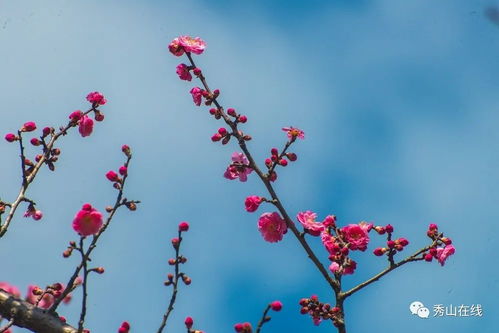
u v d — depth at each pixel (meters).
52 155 7.81
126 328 6.64
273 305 6.17
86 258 6.65
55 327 6.86
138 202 7.27
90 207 6.73
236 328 6.14
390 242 7.41
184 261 6.81
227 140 7.98
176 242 6.79
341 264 7.42
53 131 7.87
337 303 7.29
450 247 7.43
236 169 8.22
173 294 6.63
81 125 7.99
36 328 6.85
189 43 8.34
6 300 6.93
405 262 7.41
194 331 6.61
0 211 7.38
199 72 8.16
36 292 7.27
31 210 7.53
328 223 7.66
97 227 6.70
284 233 7.80
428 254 7.41
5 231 7.23
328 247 7.54
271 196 7.78
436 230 7.53
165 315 6.57
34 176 7.58
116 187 7.29
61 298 6.88
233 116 7.98
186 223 6.83
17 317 6.87
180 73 8.29
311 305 7.21
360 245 7.48
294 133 7.92
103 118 8.07
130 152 7.38
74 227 6.67
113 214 7.10
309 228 7.61
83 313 6.49
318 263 7.45
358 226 7.54
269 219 7.81
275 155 7.88
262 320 6.16
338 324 7.12
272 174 7.87
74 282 7.25
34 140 7.80
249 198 7.75
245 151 7.87
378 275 7.37
